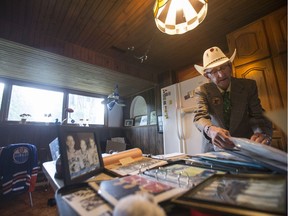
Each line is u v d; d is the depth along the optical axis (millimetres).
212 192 358
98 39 2279
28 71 2760
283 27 1711
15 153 1945
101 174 688
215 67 1084
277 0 1733
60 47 2248
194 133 2346
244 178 416
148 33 2164
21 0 1624
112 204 330
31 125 3018
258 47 1863
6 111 2934
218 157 749
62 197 402
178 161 801
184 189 415
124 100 4570
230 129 1046
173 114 2627
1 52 2156
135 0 1654
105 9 1763
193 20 1354
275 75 1720
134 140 4016
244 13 1882
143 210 241
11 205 2115
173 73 3340
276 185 348
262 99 1766
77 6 1716
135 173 651
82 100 3955
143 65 3125
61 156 528
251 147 509
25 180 1993
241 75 1950
